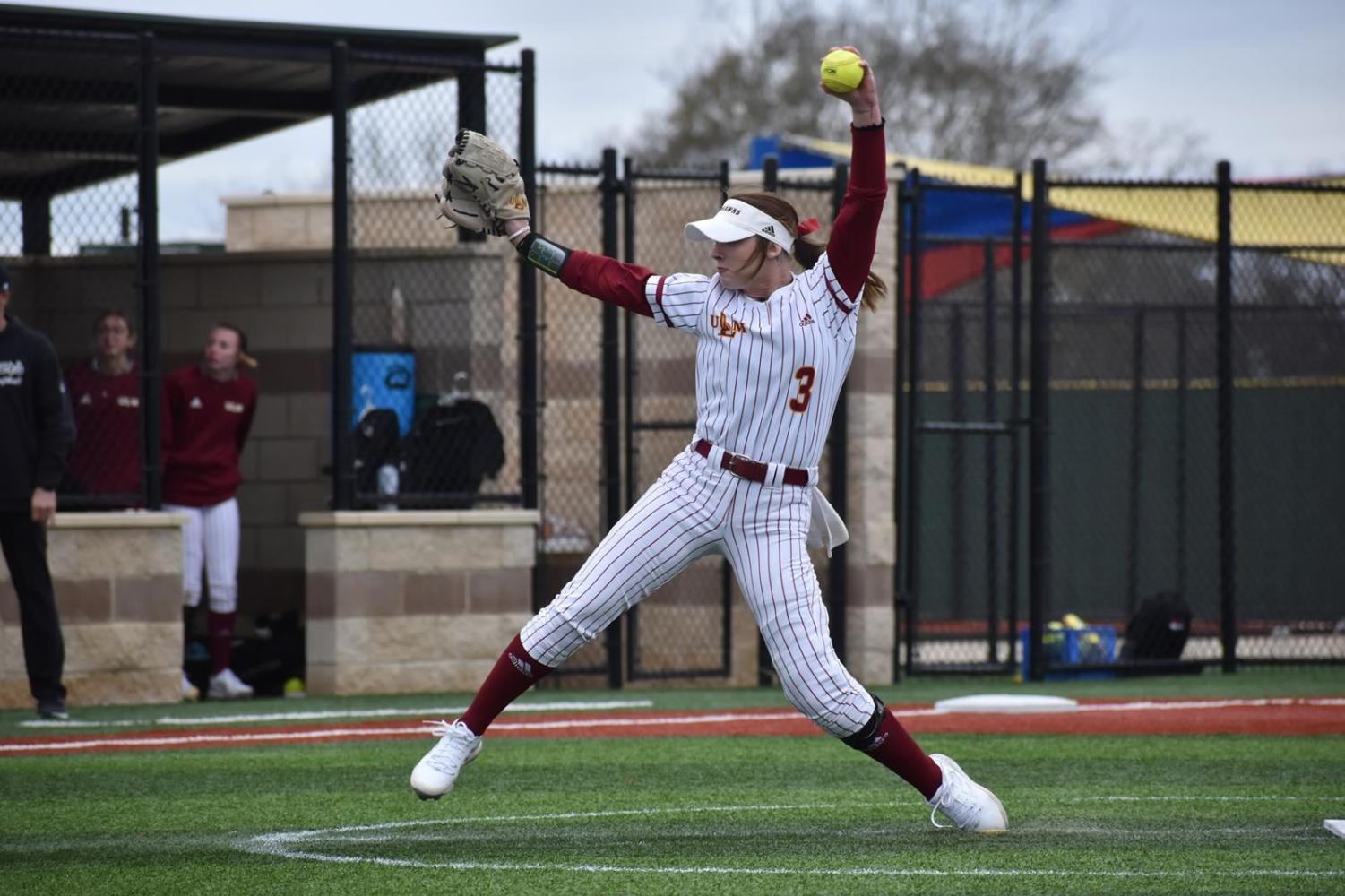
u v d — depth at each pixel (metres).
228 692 39.19
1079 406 63.94
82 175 47.56
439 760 18.69
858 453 42.34
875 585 42.38
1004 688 40.72
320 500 46.81
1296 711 33.38
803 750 27.62
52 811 21.55
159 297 37.72
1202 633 56.50
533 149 40.38
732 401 17.89
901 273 42.28
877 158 17.47
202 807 21.81
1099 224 57.97
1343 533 61.56
